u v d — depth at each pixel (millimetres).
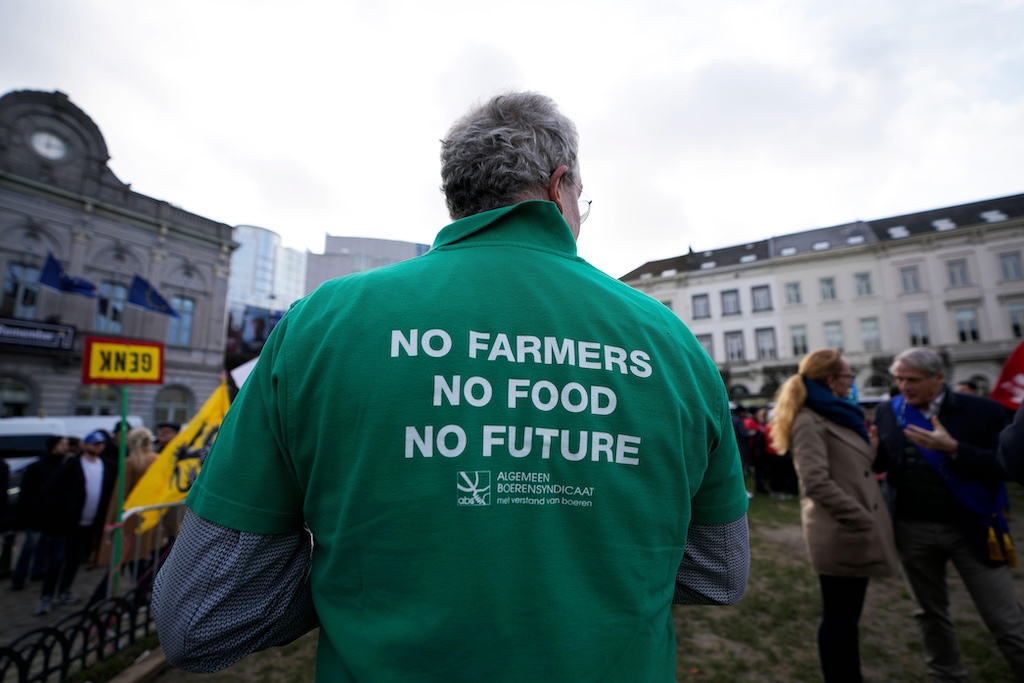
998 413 2287
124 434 4051
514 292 721
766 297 28891
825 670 2143
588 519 646
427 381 641
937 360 2346
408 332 665
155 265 19891
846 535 2113
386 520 610
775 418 2520
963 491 2207
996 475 2127
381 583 611
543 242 811
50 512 4348
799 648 3184
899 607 3721
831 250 27938
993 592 2141
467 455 627
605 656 620
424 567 602
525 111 919
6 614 4324
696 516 832
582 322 720
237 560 680
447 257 769
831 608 2162
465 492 618
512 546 616
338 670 640
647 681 639
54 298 17625
